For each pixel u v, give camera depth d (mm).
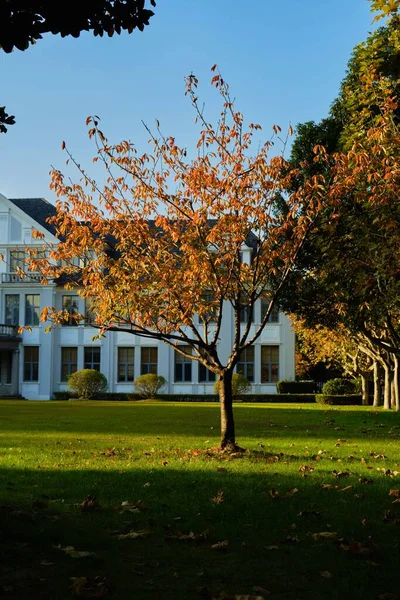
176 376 50469
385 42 14805
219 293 13227
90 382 46906
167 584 5160
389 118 14648
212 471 10633
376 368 37750
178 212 13602
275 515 7406
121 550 6074
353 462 11906
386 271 15898
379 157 13922
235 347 13664
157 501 8195
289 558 5844
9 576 5191
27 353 51000
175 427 20109
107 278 13227
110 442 15570
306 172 25953
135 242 13422
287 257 13422
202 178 12992
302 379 58969
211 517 7336
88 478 9914
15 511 7082
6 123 6727
